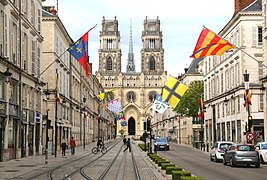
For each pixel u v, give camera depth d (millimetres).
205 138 80250
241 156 32062
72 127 73312
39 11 49000
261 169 30828
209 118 77062
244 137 54625
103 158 43812
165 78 184750
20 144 39906
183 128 105000
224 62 65812
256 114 55094
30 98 44375
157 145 66812
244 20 56531
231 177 24391
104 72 187625
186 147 81125
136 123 183250
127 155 50281
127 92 185750
